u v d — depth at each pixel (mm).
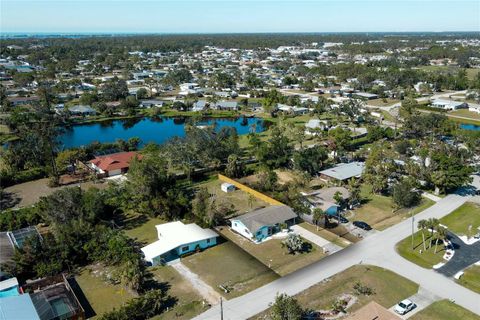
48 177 94062
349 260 57656
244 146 117688
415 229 66812
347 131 123312
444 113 153875
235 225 67375
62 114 153000
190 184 89438
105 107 165875
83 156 103125
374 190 82375
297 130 125062
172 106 178250
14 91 198375
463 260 57406
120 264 57062
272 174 86062
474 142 106188
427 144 106812
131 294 51000
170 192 74875
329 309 47125
